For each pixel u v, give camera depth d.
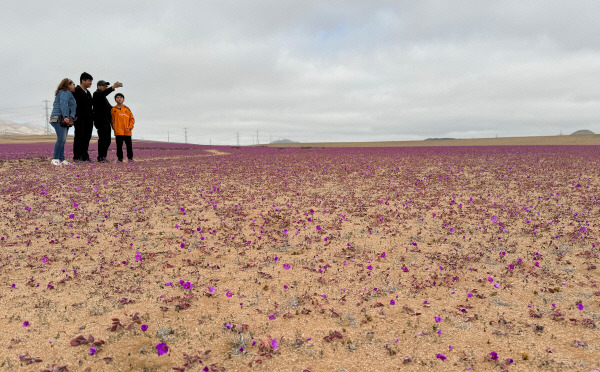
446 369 2.78
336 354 3.00
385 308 3.82
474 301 3.95
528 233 6.37
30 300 3.89
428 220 7.33
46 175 11.77
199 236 6.20
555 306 3.79
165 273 4.68
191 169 15.55
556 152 30.52
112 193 9.37
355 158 24.77
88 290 4.16
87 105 14.95
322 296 4.04
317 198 9.50
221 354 2.98
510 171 15.50
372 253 5.48
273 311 3.74
